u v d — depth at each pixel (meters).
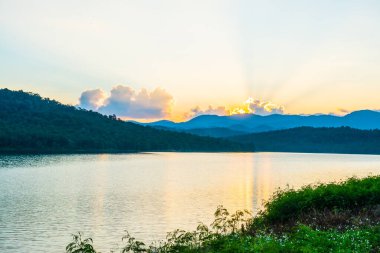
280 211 18.92
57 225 45.12
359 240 12.97
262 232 16.30
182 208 56.38
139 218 48.56
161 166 167.00
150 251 18.61
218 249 14.28
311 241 12.92
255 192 77.44
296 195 19.45
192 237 17.75
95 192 78.62
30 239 38.62
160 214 51.31
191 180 106.00
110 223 45.72
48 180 104.19
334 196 18.83
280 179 109.38
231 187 87.44
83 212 53.84
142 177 115.31
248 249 12.48
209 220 46.69
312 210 18.59
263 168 160.50
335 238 13.30
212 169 151.38
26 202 64.62
